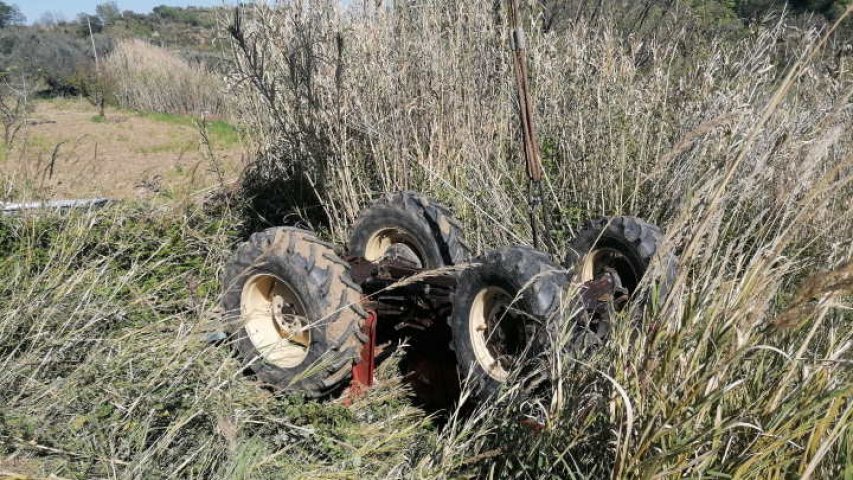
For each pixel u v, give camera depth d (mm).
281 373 4062
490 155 6070
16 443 3111
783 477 2369
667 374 2535
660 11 6484
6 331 3850
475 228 5547
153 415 3359
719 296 2592
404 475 3377
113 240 5105
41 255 4738
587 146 5852
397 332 4512
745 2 6312
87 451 3121
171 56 25562
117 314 4215
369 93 6004
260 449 3314
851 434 2438
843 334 3016
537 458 2928
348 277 3969
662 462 2408
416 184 5883
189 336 3934
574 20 6734
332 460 3514
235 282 4324
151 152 12492
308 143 5930
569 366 3084
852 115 4629
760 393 2629
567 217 5355
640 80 6199
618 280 3973
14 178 5719
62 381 3559
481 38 6184
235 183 6914
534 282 3256
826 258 3967
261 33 6328
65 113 20234
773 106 2533
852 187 4395
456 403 4023
